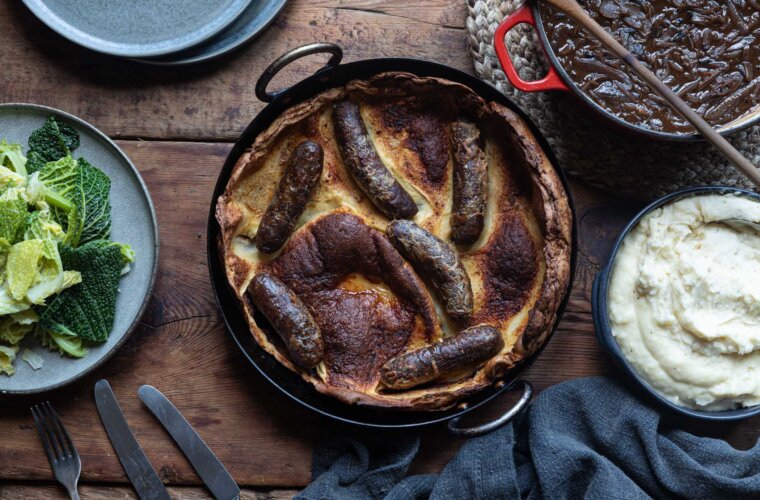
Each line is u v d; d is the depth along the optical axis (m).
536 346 0.97
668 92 0.93
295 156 0.97
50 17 1.05
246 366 1.04
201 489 1.04
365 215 1.01
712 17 0.99
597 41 0.99
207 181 1.06
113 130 1.06
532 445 1.00
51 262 0.99
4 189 1.00
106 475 1.04
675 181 1.04
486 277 1.01
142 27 1.06
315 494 1.00
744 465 0.99
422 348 0.97
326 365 0.99
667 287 0.98
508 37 1.03
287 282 1.00
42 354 1.02
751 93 0.98
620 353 0.97
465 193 0.98
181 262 1.05
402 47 1.07
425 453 1.04
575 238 0.98
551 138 1.04
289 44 1.07
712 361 0.98
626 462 1.01
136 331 1.04
